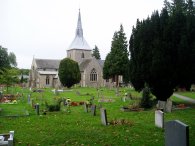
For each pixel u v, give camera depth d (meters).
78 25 104.06
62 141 13.40
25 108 29.00
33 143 13.11
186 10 51.62
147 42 28.66
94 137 14.14
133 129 16.14
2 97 38.03
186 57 27.41
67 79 71.31
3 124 18.39
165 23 28.22
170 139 9.27
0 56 94.75
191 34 28.20
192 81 28.84
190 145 12.43
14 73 51.16
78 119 20.47
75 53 101.38
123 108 25.48
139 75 29.05
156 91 28.97
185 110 24.53
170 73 27.75
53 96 45.34
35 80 101.38
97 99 38.34
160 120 16.58
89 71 91.50
